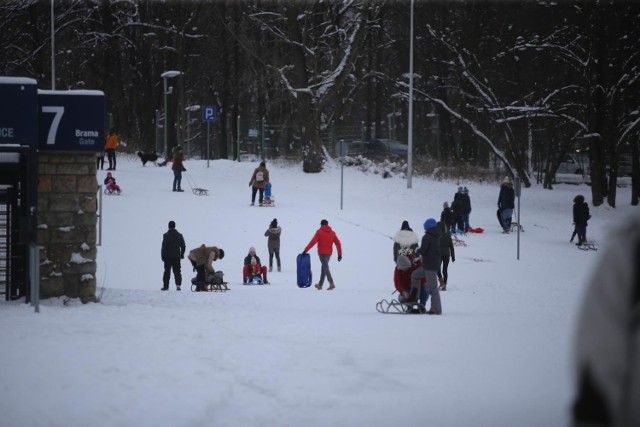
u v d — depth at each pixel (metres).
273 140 86.56
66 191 21.12
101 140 21.02
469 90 80.38
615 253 2.99
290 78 80.50
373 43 84.31
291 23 70.19
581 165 80.81
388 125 114.44
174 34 85.38
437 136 94.12
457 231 49.47
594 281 3.01
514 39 74.56
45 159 21.05
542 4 71.12
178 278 30.23
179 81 85.31
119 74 83.81
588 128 65.19
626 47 64.19
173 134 87.31
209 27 85.88
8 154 20.38
